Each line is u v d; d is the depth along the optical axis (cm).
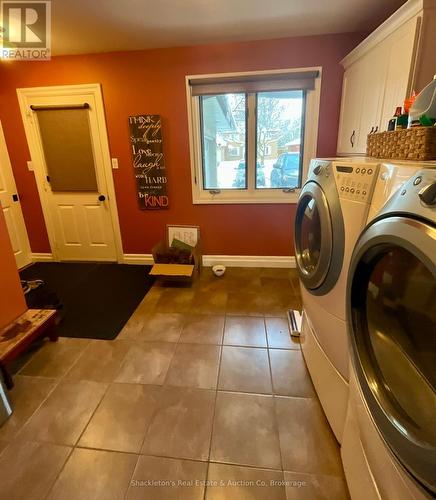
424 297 66
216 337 201
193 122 284
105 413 144
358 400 93
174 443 129
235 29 230
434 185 57
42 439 132
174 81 272
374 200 92
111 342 198
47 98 291
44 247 349
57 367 176
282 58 256
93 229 334
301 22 222
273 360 178
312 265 143
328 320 123
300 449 125
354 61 226
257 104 277
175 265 282
